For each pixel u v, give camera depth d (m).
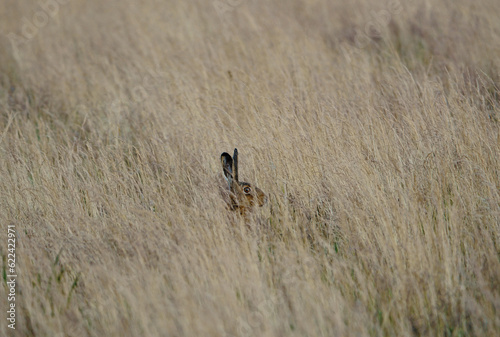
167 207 21.42
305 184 22.28
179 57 40.50
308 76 34.28
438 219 19.45
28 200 23.59
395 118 26.28
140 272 17.83
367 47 42.47
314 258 19.06
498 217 19.23
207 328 14.91
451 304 16.61
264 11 50.59
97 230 20.91
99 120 33.16
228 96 32.47
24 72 45.34
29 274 18.73
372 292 17.08
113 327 16.25
